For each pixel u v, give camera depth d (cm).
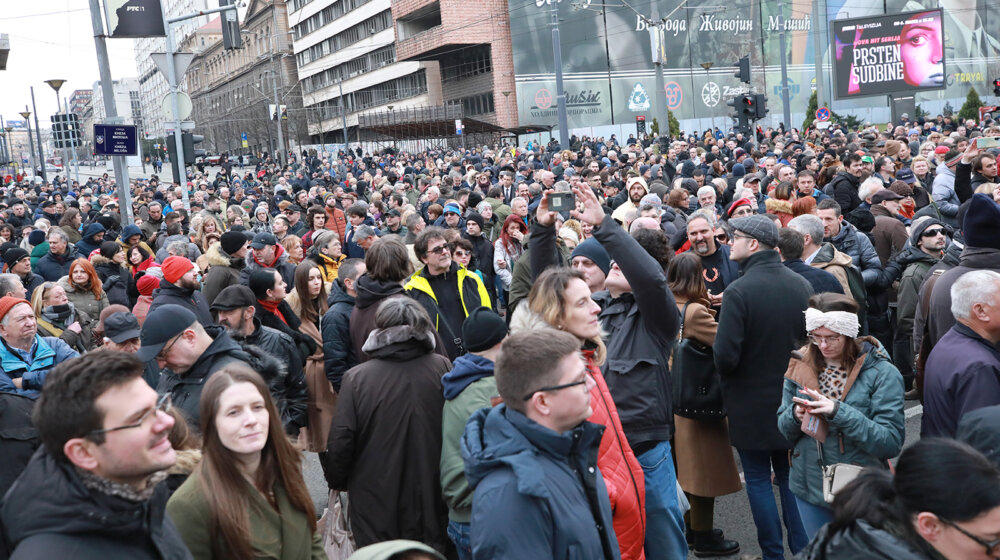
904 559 212
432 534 389
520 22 5578
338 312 557
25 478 210
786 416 402
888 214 829
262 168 5175
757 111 2109
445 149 5375
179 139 1602
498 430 262
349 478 404
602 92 5709
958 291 378
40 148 5175
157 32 1275
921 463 214
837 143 2308
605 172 1502
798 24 6147
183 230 1383
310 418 588
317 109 7419
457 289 595
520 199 934
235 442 282
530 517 244
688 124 5947
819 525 398
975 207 466
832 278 556
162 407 219
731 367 452
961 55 6206
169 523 234
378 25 6906
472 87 6131
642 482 340
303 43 8431
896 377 382
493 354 369
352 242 1073
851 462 384
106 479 210
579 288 346
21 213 1784
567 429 264
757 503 462
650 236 505
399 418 388
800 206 742
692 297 497
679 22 5856
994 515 204
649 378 396
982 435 262
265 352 430
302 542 300
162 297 591
